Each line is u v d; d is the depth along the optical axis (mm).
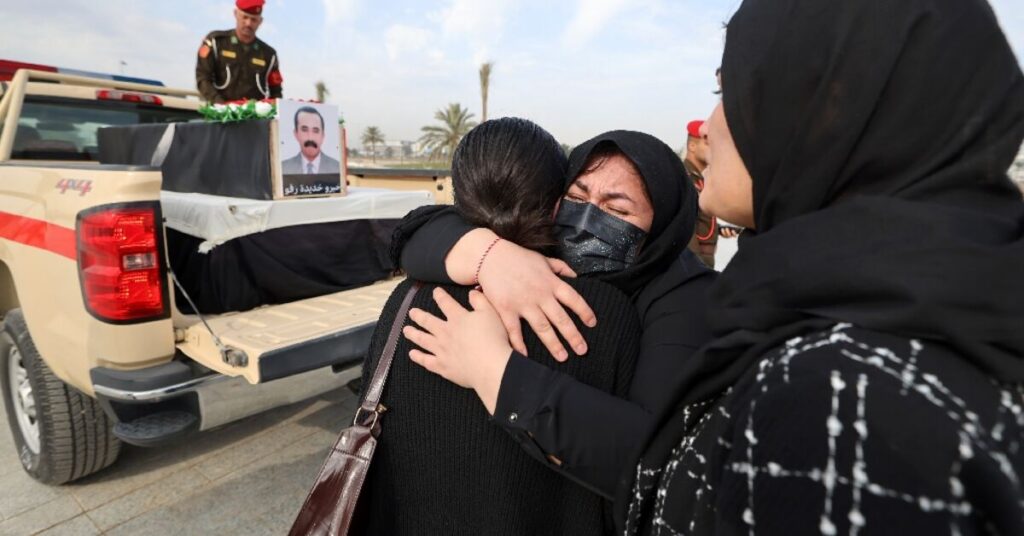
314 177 2986
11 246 2607
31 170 2496
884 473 442
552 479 907
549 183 989
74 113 3803
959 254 483
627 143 984
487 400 848
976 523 430
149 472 2896
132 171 2074
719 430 586
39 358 2525
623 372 917
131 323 2115
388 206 3180
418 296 1017
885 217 541
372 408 983
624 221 978
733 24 711
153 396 2104
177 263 2783
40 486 2760
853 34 596
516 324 887
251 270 2664
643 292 995
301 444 3203
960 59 568
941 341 482
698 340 895
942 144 575
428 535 969
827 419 468
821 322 543
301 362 2139
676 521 637
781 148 658
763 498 493
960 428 434
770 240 623
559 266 958
